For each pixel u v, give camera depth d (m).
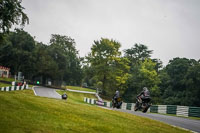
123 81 69.12
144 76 71.00
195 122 17.08
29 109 9.25
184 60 76.50
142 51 97.19
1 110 7.83
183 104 66.44
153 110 30.45
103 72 68.56
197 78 66.75
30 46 80.31
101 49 68.12
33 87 56.03
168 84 76.56
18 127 6.44
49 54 86.75
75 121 8.75
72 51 108.56
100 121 9.80
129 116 13.01
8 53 74.69
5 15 26.92
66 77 108.25
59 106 11.64
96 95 69.06
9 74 76.06
